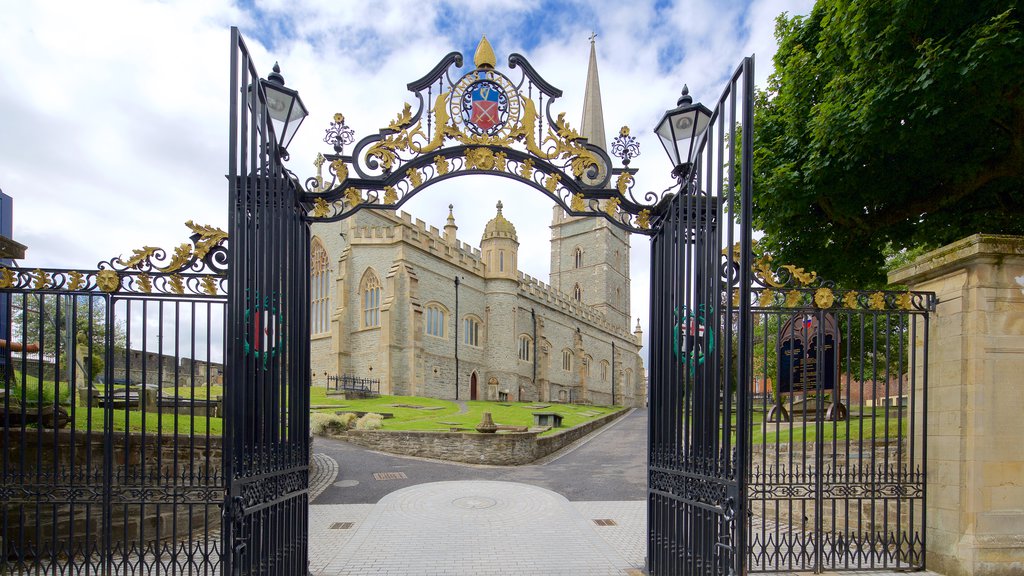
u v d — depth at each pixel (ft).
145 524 25.05
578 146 20.48
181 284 18.37
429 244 143.13
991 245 20.43
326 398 104.37
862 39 27.78
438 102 19.99
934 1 24.44
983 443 20.84
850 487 24.11
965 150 30.17
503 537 27.99
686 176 19.89
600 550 25.76
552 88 20.36
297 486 19.69
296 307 19.92
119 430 25.62
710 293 18.39
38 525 18.29
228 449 15.80
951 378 21.59
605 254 253.24
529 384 176.04
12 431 23.26
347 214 20.36
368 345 133.59
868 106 27.02
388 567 23.27
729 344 16.79
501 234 169.37
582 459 60.03
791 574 21.31
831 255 37.37
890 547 24.25
